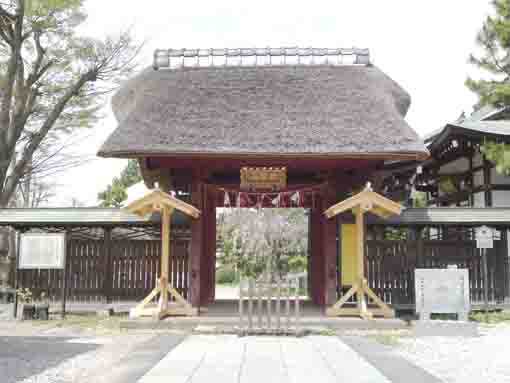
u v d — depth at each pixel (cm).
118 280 1256
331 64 1308
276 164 1195
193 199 1195
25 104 1886
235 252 2434
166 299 1112
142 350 780
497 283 1278
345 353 760
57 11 1823
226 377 607
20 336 940
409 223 1245
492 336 943
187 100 1167
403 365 678
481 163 1695
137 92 1295
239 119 1116
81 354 757
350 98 1171
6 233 1978
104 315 1218
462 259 1275
